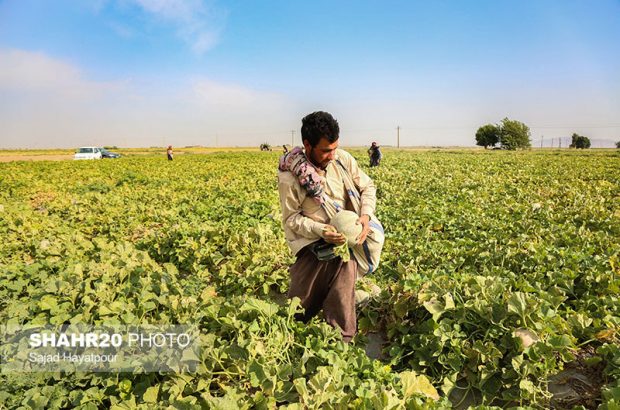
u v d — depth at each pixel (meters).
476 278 4.35
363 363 3.52
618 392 3.00
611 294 4.72
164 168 28.22
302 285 3.96
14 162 34.84
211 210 10.68
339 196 3.80
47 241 7.52
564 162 29.73
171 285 4.84
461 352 3.70
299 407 2.86
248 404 3.04
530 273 5.55
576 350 3.80
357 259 3.89
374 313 4.54
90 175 23.84
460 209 10.12
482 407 2.94
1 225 9.29
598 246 6.71
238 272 5.89
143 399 3.18
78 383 3.37
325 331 3.75
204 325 4.04
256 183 17.77
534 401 3.24
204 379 3.35
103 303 4.34
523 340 3.52
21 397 3.22
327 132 3.36
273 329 3.65
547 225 8.30
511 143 88.38
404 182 16.73
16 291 5.21
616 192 14.01
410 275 4.71
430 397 3.20
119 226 9.60
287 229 3.86
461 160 33.56
